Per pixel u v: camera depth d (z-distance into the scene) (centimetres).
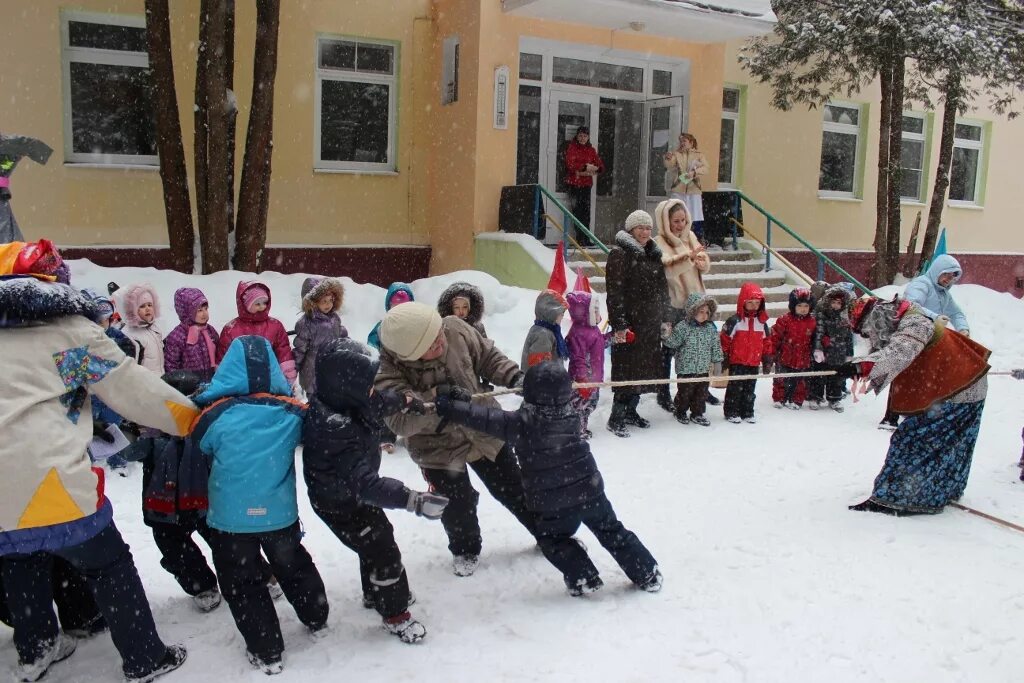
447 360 440
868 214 1606
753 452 668
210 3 934
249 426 346
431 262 1266
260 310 628
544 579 436
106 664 353
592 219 1366
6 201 626
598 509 408
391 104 1241
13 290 301
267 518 343
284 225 1171
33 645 335
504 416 400
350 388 351
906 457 529
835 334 810
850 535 493
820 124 1530
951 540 487
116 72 1081
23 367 304
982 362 525
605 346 716
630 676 345
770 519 518
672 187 1245
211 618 393
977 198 1792
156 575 436
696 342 741
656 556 461
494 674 346
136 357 584
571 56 1310
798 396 827
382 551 367
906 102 1509
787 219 1518
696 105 1344
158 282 891
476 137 1155
